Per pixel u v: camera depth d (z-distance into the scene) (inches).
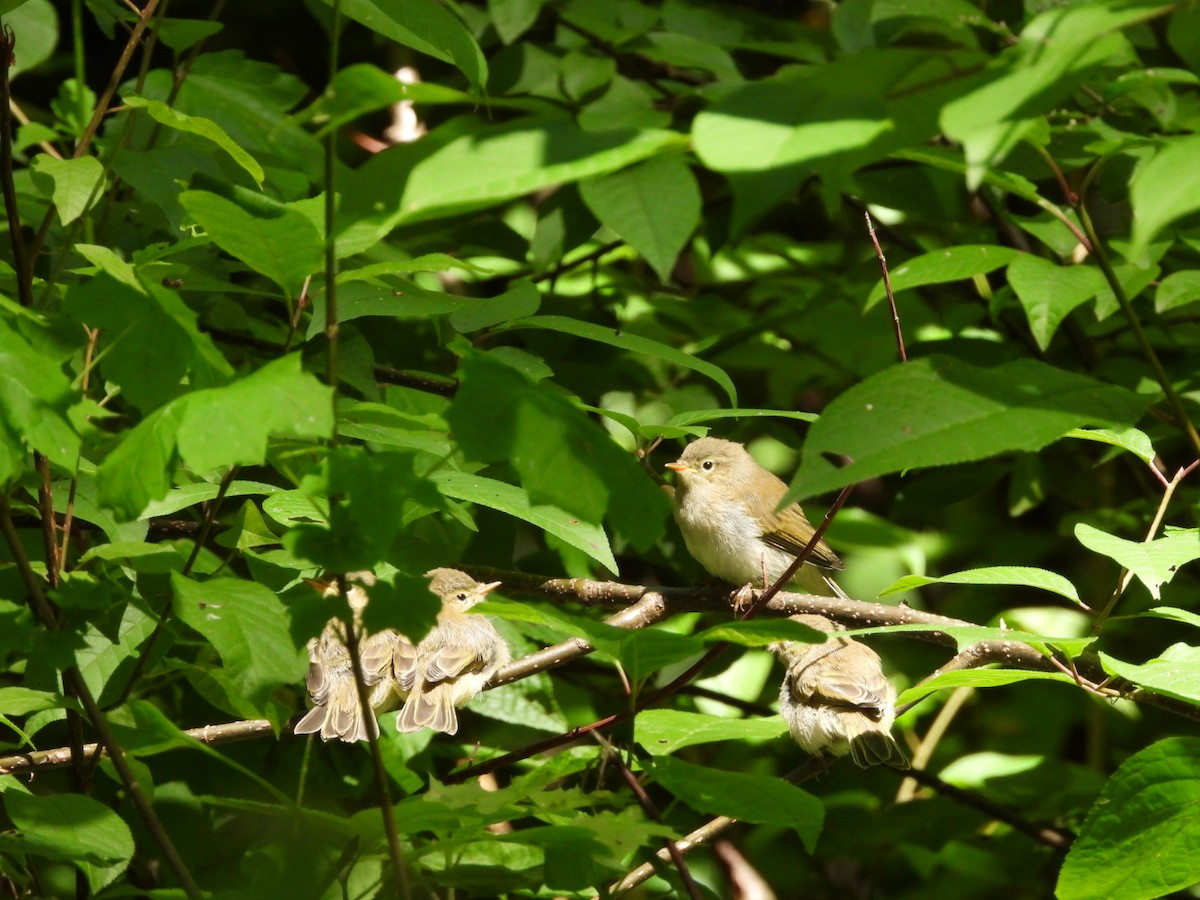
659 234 276.5
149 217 382.3
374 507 185.8
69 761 307.9
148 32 405.1
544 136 135.4
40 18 432.1
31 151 479.5
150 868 357.4
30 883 280.5
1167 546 285.1
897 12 371.6
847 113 132.5
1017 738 564.1
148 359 208.4
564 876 232.4
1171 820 254.7
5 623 230.8
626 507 192.7
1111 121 390.6
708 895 327.6
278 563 293.0
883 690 418.9
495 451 190.5
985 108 129.9
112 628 249.0
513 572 406.9
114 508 183.0
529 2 431.8
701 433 325.7
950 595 602.9
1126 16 130.3
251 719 345.4
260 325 396.2
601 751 279.9
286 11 601.9
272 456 220.5
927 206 472.7
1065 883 259.4
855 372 557.3
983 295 519.2
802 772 423.5
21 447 200.8
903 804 485.4
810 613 385.7
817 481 160.1
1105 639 553.3
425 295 342.6
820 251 630.5
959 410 166.2
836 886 575.5
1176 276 359.6
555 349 481.7
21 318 217.9
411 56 556.4
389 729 393.1
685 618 538.3
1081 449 551.5
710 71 465.7
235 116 398.0
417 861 243.0
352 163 508.4
